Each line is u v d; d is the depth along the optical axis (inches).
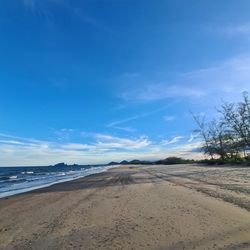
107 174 1857.8
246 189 616.7
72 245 305.1
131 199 592.7
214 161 2407.7
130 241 304.0
